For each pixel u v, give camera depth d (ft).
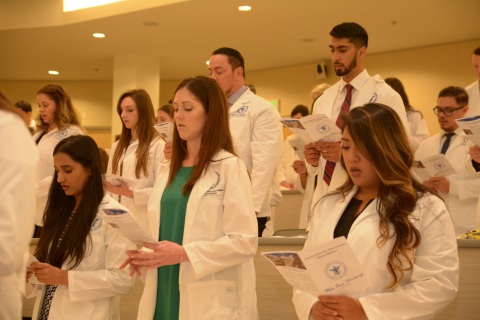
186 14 23.12
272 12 22.58
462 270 9.02
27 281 8.80
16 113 5.25
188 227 7.64
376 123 6.73
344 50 11.28
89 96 35.88
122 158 13.38
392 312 6.31
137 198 11.48
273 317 9.79
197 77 8.13
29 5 25.29
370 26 23.95
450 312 9.02
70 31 25.79
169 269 7.88
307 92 30.68
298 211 17.87
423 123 15.94
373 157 6.67
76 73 33.88
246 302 7.77
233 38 26.20
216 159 7.84
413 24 23.57
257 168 11.51
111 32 25.79
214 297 7.52
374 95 11.18
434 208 6.62
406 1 21.02
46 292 9.04
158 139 13.04
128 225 7.22
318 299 6.67
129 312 10.62
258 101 12.16
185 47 27.86
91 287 8.57
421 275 6.42
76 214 8.91
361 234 6.64
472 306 8.93
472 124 9.31
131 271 7.61
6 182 4.91
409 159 6.84
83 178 8.98
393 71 27.63
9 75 34.60
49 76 34.76
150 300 7.89
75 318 8.62
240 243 7.50
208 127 7.93
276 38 26.05
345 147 6.90
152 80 29.48
